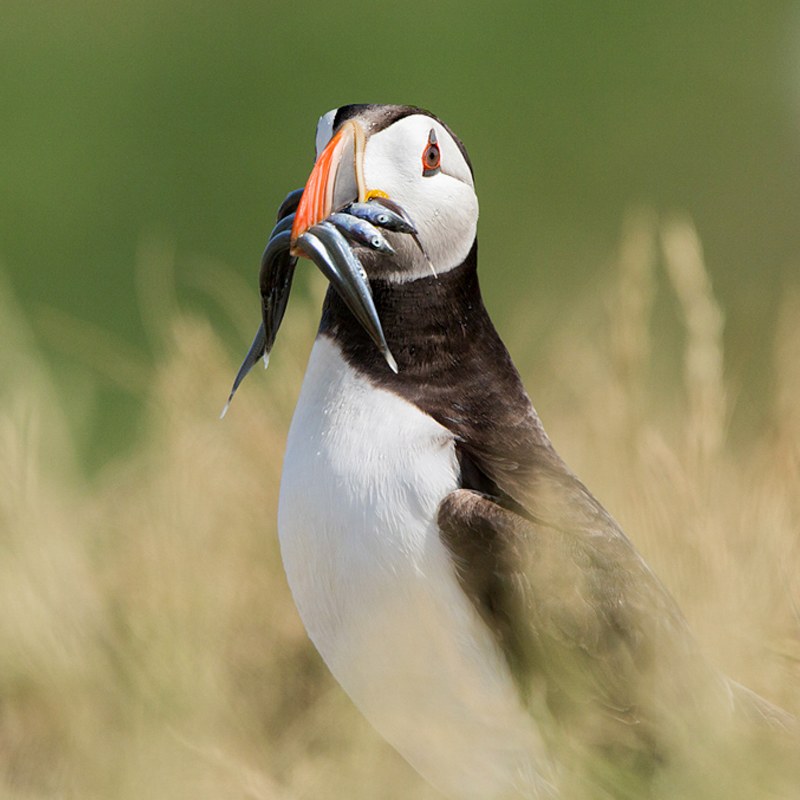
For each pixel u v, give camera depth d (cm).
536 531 800
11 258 2495
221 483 1094
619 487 1064
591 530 836
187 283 1927
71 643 958
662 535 975
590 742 807
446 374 846
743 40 3059
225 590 1023
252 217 2688
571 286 1741
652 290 1191
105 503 1173
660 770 803
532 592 790
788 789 790
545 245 2464
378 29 2991
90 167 2697
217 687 926
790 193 2781
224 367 1206
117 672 945
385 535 798
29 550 1016
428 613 799
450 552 792
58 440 1184
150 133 2767
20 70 2847
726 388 1140
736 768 789
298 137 2817
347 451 814
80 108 2786
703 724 804
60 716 940
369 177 833
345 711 933
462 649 803
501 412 854
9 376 1212
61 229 2564
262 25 2942
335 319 852
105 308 2370
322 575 818
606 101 2966
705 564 949
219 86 2867
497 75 2970
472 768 835
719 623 913
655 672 813
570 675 800
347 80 2916
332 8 2969
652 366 1244
